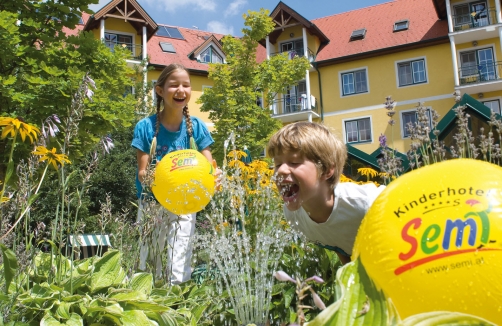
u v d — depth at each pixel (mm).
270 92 15500
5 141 6555
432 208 1021
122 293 2002
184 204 2590
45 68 7535
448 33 21719
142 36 23359
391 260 996
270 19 14891
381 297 982
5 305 1700
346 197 1913
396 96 22781
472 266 929
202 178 2621
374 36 24484
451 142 7441
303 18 24422
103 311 1813
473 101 7102
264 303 2180
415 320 930
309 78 24859
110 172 14492
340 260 2350
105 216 2615
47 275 2146
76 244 2248
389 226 1040
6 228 1835
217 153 13680
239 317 2068
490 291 911
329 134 1860
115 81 8781
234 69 15094
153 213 2504
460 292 925
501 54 21453
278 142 1797
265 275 2238
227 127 13578
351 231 2008
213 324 2334
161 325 1931
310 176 1765
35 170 1988
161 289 2318
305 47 24281
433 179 1082
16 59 8062
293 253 2758
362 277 1028
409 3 25844
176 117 3295
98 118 7656
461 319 909
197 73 24703
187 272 2885
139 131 3225
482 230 955
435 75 22281
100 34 22219
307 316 2223
